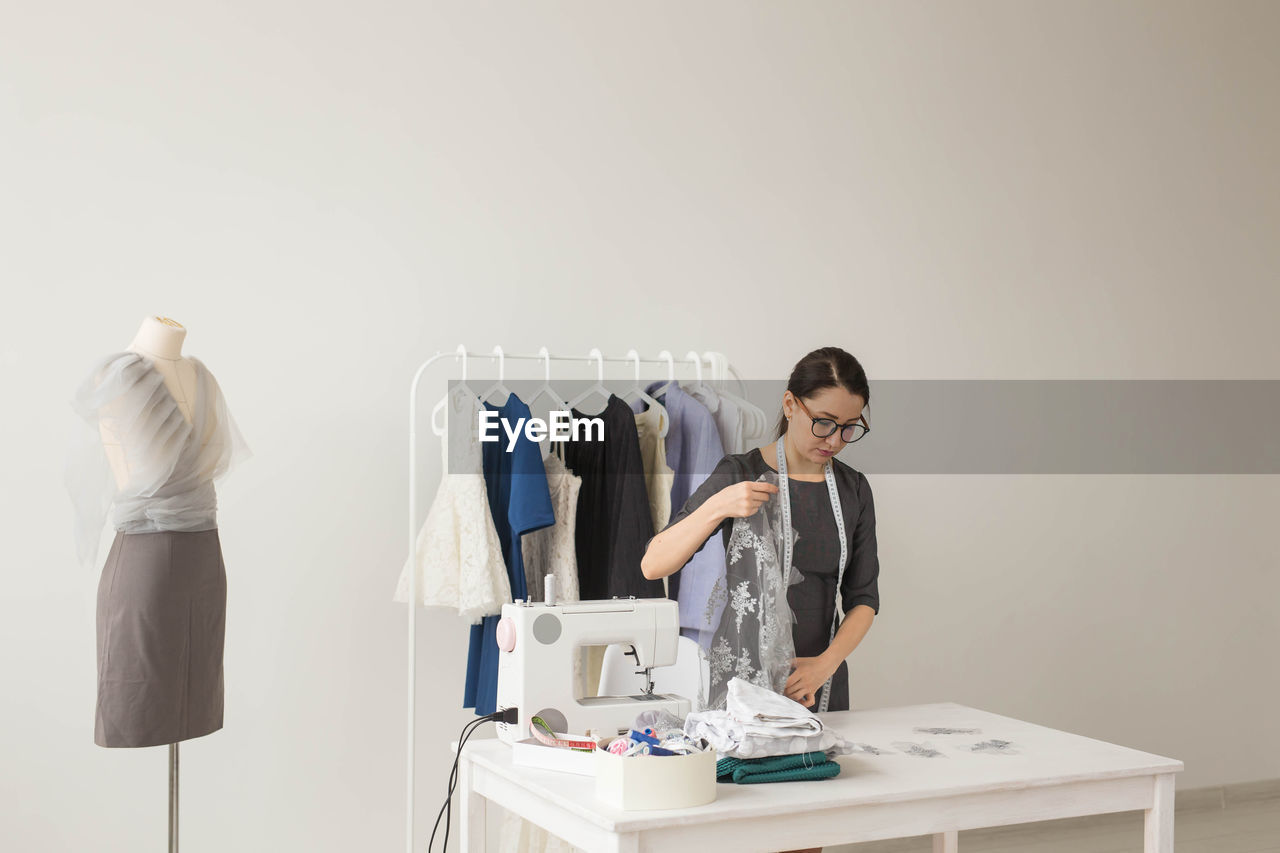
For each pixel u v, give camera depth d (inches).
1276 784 176.6
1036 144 165.0
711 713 76.4
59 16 117.0
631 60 141.2
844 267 152.3
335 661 125.8
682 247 143.1
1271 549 179.5
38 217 115.6
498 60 134.4
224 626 103.0
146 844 118.1
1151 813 78.5
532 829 110.7
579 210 137.8
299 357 124.6
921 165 157.5
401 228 129.3
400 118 129.7
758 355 146.9
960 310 159.3
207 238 121.6
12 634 113.9
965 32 160.9
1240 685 176.1
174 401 97.0
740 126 146.9
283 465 123.9
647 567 90.6
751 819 67.1
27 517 114.6
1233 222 178.5
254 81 124.0
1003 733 86.7
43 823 114.4
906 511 155.4
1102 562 167.5
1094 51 169.3
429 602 113.3
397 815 127.9
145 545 96.4
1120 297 170.1
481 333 132.3
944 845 102.7
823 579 98.6
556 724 80.3
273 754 123.1
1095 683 165.9
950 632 157.2
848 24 153.7
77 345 116.6
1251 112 180.7
